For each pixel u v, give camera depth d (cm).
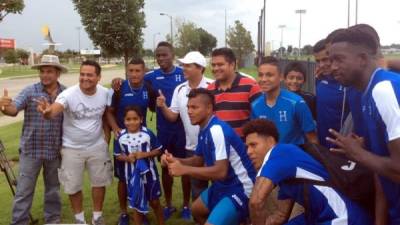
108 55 1684
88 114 541
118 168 572
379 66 284
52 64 539
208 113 418
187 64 554
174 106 581
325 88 445
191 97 416
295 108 449
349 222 306
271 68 450
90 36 1634
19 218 548
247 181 408
